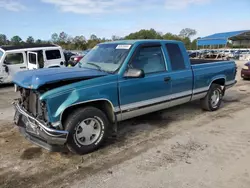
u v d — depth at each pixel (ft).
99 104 13.51
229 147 13.56
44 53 38.70
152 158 12.38
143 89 14.35
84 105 12.68
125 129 16.52
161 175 10.79
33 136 12.39
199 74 18.16
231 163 11.76
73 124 11.93
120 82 13.25
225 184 10.06
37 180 10.53
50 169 11.41
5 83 36.86
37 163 11.97
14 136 15.31
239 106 22.47
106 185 10.12
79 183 10.28
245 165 11.56
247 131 16.03
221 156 12.50
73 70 13.37
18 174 10.99
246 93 28.71
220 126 17.04
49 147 11.62
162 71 15.53
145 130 16.33
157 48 15.42
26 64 37.86
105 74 13.14
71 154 12.87
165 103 15.97
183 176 10.69
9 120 18.70
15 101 14.65
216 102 20.79
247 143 14.07
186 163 11.82
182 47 17.13
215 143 14.14
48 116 11.25
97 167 11.57
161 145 13.93
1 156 12.66
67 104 11.45
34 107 12.30
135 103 14.17
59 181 10.44
